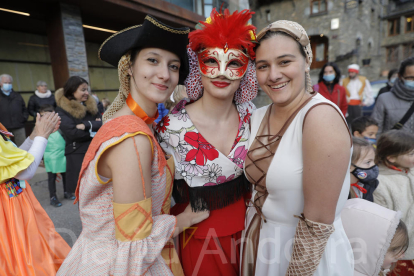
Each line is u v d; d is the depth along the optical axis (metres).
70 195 3.34
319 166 0.79
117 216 0.77
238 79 1.00
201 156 1.03
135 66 0.86
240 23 0.92
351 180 1.57
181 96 1.67
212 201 1.06
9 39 6.38
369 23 14.95
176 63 0.88
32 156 1.45
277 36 0.84
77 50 5.42
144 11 6.05
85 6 5.49
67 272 0.89
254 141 1.06
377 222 1.18
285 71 0.85
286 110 0.94
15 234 1.45
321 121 0.79
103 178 0.81
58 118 1.62
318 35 15.16
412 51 16.94
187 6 7.36
